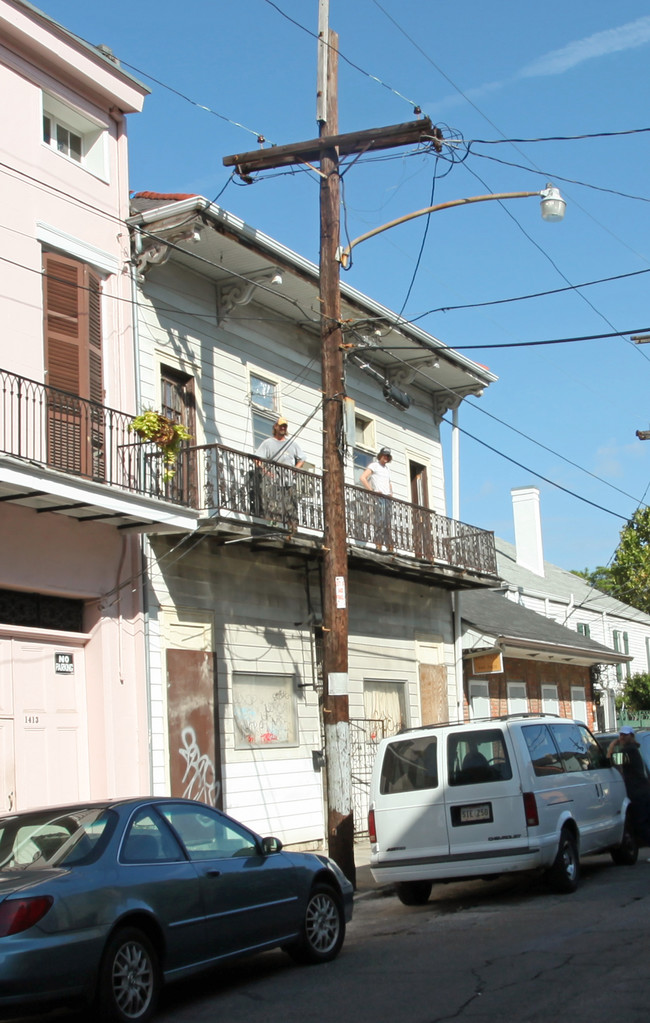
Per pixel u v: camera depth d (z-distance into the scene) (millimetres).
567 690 30391
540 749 12438
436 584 23047
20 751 13453
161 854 7965
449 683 23672
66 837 7660
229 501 16078
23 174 14438
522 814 11648
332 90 14477
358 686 20438
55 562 14031
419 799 12070
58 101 15406
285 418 19344
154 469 15000
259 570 18047
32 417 13836
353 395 21656
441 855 11828
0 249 13961
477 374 23688
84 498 13289
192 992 8484
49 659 14094
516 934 9773
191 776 15828
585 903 11281
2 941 6523
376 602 21453
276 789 17641
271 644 18062
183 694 15930
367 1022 6996
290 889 9031
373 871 12234
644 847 17172
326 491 13750
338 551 13594
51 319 14547
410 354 22031
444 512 24656
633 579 49125
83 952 6863
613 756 17156
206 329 17625
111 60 16250
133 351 15898
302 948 9102
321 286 14141
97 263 15461
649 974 7758
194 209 15742
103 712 14477
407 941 9984
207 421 17344
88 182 15602
